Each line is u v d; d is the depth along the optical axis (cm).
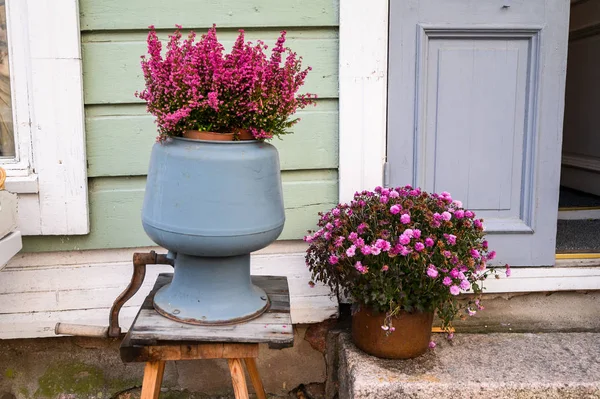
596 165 356
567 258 247
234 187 149
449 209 207
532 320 235
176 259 164
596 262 244
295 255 230
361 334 203
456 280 186
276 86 156
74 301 223
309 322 229
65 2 205
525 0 225
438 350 210
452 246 190
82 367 229
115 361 229
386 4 218
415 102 227
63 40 207
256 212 153
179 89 148
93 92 213
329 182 226
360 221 197
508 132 233
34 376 228
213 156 148
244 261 163
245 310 159
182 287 161
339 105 221
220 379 234
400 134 228
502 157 234
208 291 159
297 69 164
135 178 220
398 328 196
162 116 152
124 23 211
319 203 227
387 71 224
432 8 223
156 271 225
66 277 222
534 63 229
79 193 213
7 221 180
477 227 200
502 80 230
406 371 194
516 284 235
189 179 148
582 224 314
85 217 215
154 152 157
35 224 213
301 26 217
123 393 230
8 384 227
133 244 221
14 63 208
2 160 214
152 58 153
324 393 236
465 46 228
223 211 149
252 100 150
